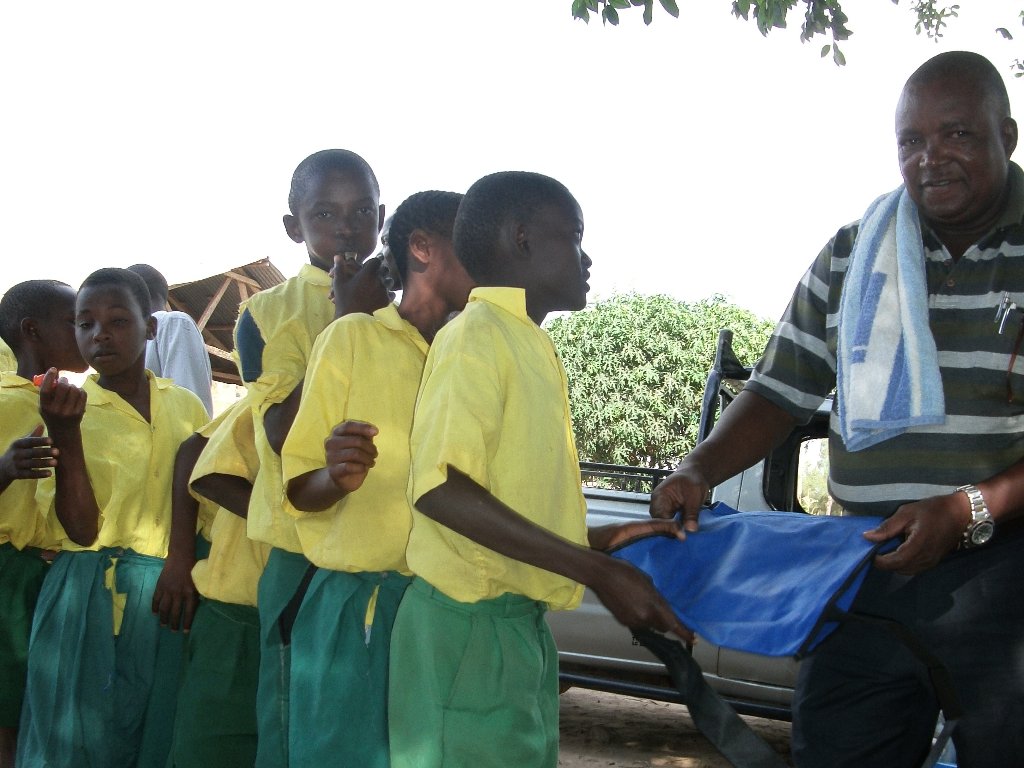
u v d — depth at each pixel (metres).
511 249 2.26
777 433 2.63
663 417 13.16
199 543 3.70
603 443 13.23
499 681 2.14
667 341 13.20
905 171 2.32
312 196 3.29
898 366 2.30
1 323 3.99
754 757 1.98
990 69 2.29
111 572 3.53
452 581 2.14
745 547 2.29
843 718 2.43
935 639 2.27
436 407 2.07
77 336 3.64
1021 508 2.14
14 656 3.76
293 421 2.79
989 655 2.22
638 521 2.30
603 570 1.96
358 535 2.57
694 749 6.12
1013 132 2.33
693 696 2.06
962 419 2.27
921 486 2.30
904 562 2.12
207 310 12.58
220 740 3.24
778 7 5.90
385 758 2.53
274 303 3.23
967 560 2.25
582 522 2.29
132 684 3.52
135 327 3.65
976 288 2.29
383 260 2.82
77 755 3.42
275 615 2.86
